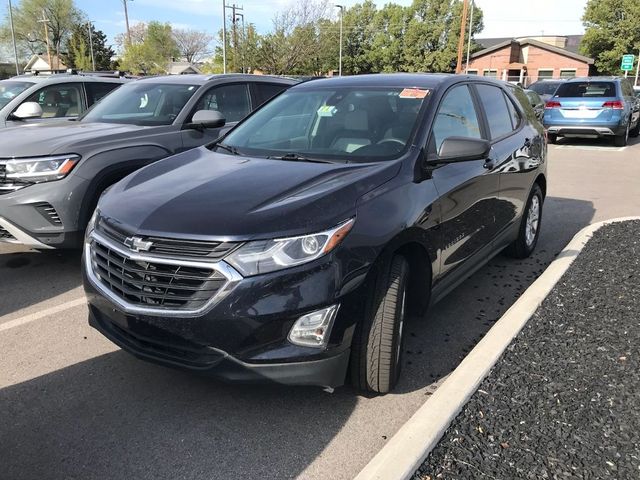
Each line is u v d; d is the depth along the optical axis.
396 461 2.47
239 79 7.06
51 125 6.11
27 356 3.79
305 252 2.80
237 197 3.09
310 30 46.69
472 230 4.18
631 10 48.66
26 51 72.12
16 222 4.94
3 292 4.91
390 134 3.82
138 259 2.90
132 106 6.56
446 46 59.09
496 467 2.48
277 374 2.80
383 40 61.50
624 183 10.22
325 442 2.93
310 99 4.51
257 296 2.73
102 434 2.98
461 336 4.12
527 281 5.22
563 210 8.11
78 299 4.77
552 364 3.35
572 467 2.49
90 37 62.91
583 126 15.62
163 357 2.97
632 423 2.79
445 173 3.80
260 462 2.78
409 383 3.47
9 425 3.04
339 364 2.93
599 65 51.97
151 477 2.67
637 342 3.61
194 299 2.80
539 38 72.69
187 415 3.15
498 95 5.33
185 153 4.30
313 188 3.15
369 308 3.05
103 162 5.23
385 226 3.09
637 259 5.24
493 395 3.03
